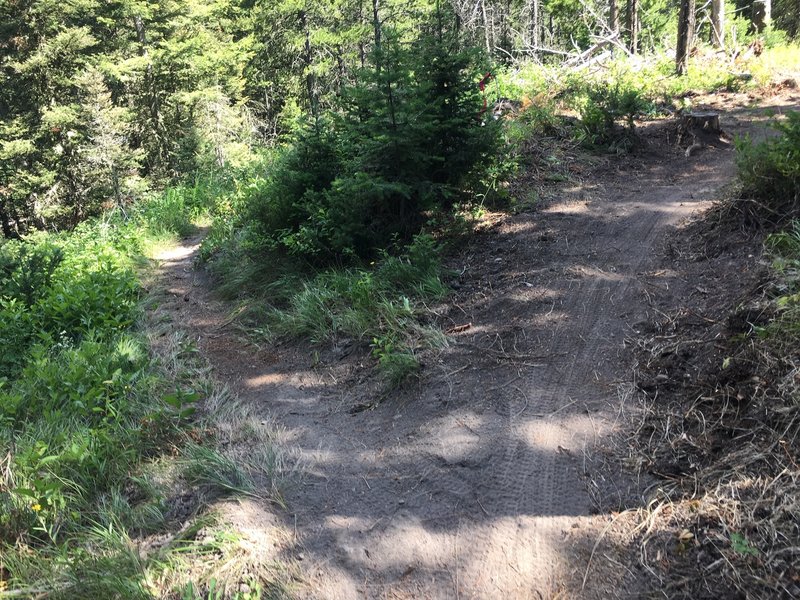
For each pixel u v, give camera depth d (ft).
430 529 10.61
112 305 21.86
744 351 11.71
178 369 17.53
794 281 12.56
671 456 10.82
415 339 16.26
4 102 81.00
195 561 10.14
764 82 35.17
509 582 9.36
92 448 12.82
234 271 24.61
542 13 90.22
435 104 20.53
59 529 11.19
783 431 10.02
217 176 54.24
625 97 26.76
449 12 22.30
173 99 82.07
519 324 15.62
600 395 12.73
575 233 19.27
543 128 28.07
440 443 12.63
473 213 21.39
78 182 75.87
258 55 93.97
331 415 14.71
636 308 14.94
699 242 16.72
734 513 9.26
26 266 26.11
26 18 77.56
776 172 15.81
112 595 9.45
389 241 21.08
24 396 15.53
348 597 9.55
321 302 18.90
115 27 83.87
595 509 10.27
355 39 77.71
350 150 23.06
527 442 12.04
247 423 14.51
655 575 8.93
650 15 71.77
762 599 8.08
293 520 11.21
